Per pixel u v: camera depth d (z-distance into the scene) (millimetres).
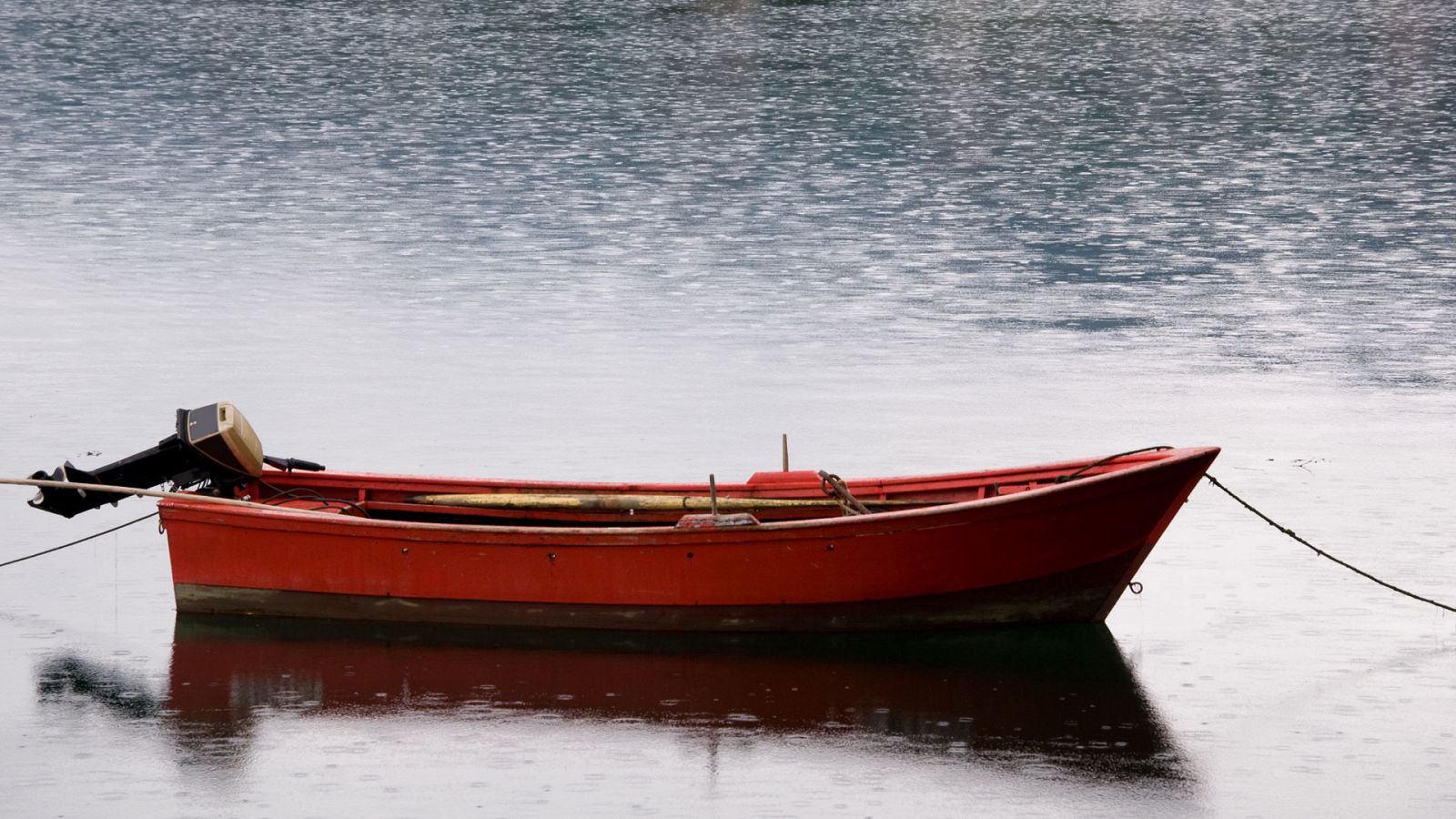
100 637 36000
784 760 29625
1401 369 59750
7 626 36625
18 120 128375
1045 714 31594
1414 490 45281
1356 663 34062
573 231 88250
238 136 122438
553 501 38219
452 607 36562
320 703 32312
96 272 77375
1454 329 66250
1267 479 46500
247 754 29969
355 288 74625
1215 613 37031
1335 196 98625
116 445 49750
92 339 64312
